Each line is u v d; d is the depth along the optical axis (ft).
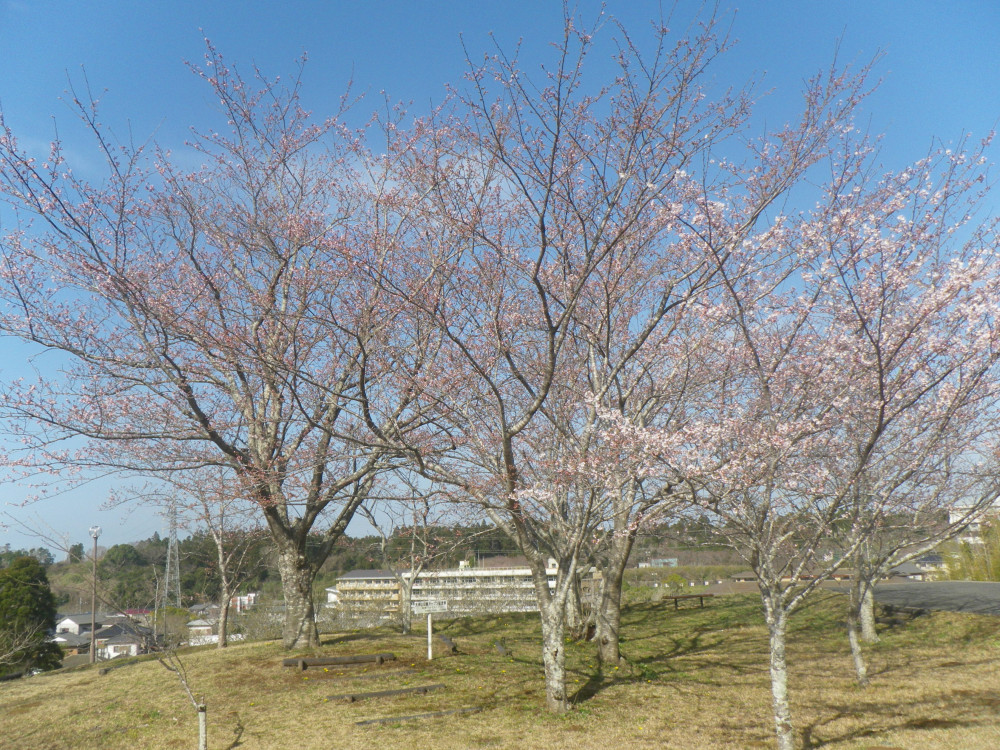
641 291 37.83
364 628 61.77
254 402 46.47
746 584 88.17
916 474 28.68
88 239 34.32
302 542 49.75
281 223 39.55
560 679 35.22
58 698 42.80
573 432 35.86
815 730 31.32
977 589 62.95
